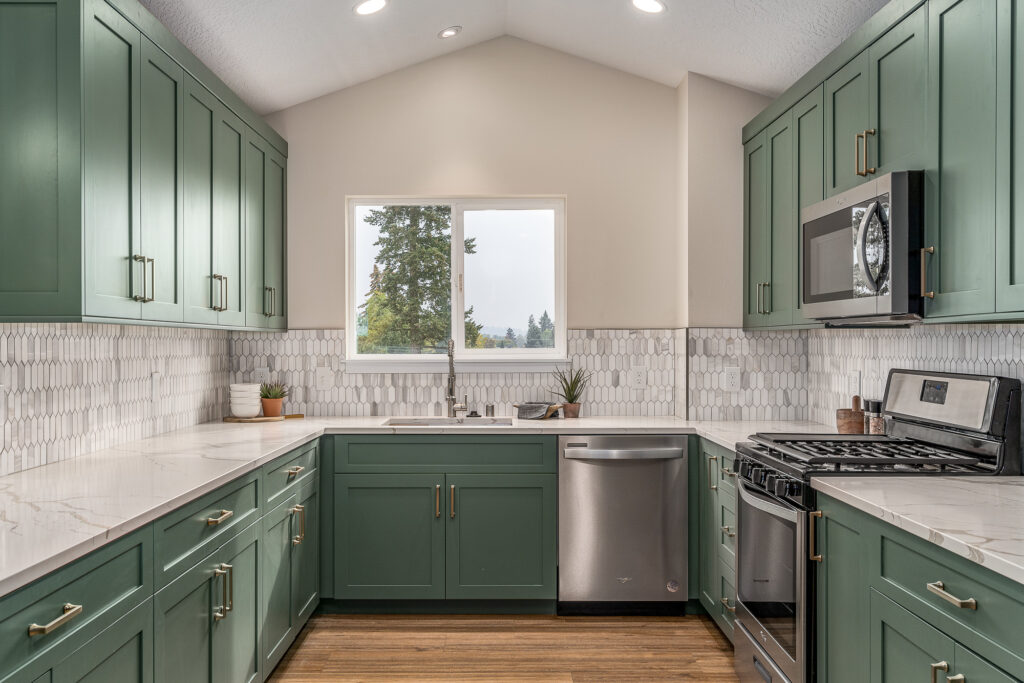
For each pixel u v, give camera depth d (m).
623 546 3.17
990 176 1.68
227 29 2.74
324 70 3.39
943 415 2.27
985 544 1.27
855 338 3.06
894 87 2.13
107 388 2.50
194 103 2.50
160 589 1.65
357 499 3.18
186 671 1.79
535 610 3.23
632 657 2.76
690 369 3.50
